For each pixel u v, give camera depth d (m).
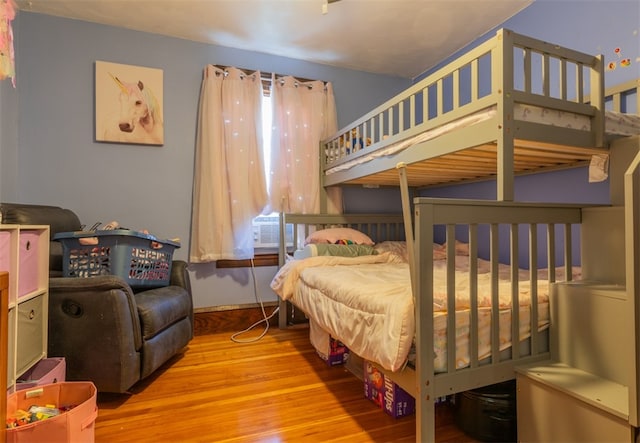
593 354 1.24
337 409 1.62
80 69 2.57
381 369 1.46
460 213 1.21
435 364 1.18
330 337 2.12
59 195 2.52
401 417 1.54
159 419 1.54
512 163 1.35
